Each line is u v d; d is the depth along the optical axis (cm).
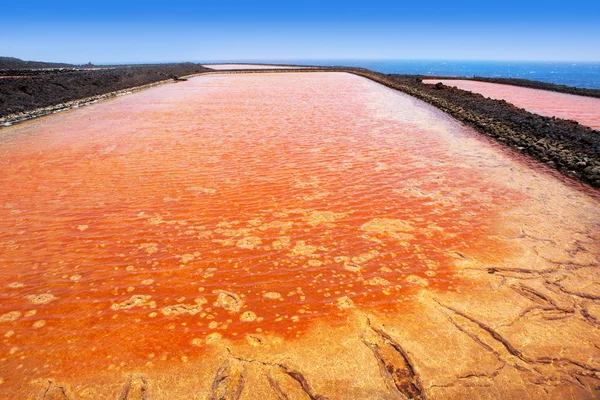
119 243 449
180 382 262
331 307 341
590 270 400
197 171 717
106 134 1048
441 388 260
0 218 511
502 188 636
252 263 410
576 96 2228
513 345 298
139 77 2792
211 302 346
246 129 1120
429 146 920
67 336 303
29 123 1221
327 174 702
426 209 550
